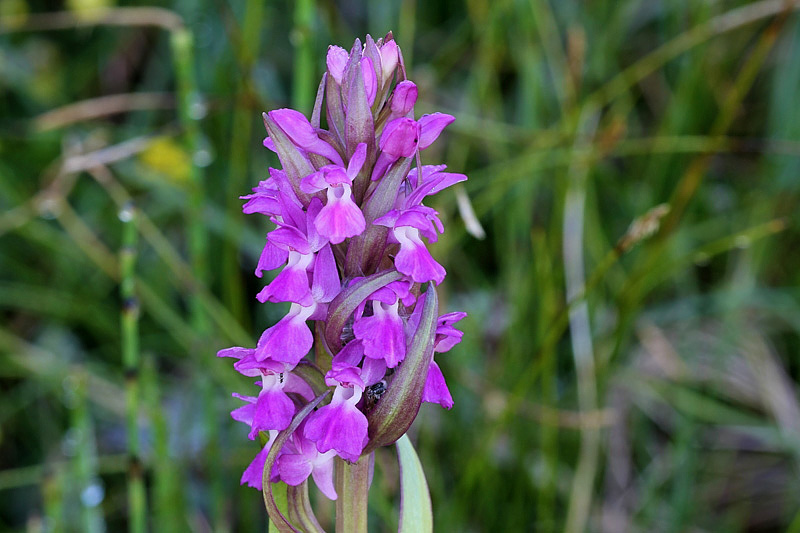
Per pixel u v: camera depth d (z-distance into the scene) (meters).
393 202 0.33
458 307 0.58
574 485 0.47
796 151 0.48
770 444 0.55
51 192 0.53
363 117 0.33
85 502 0.44
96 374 0.57
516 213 0.53
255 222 0.62
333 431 0.33
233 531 0.51
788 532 0.45
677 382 0.53
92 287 0.62
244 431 0.52
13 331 0.63
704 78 0.61
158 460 0.44
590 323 0.53
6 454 0.57
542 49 0.60
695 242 0.61
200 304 0.48
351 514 0.35
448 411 0.51
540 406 0.47
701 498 0.53
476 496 0.49
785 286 0.61
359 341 0.33
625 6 0.63
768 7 0.47
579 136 0.52
